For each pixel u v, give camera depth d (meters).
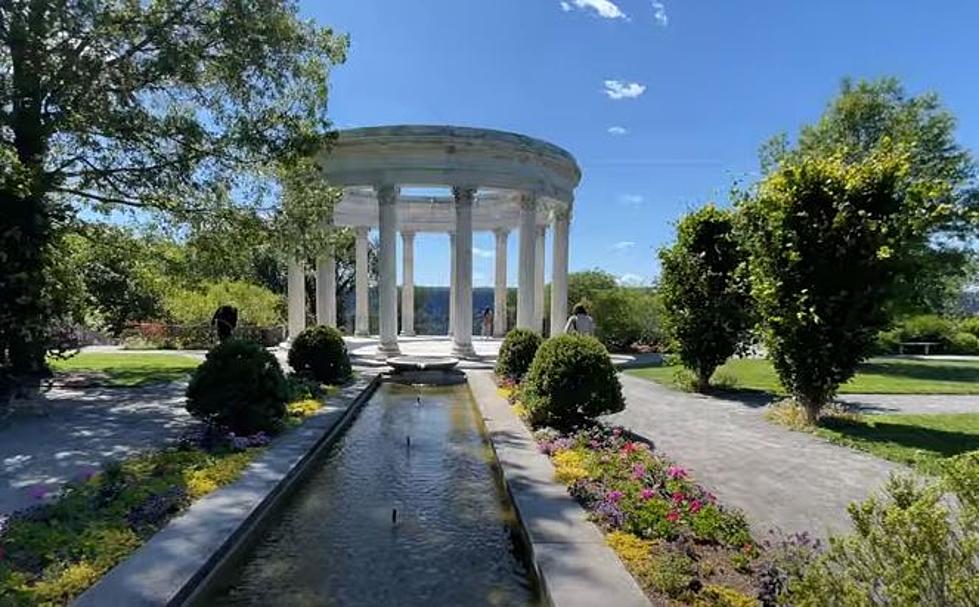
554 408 8.67
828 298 9.32
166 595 3.74
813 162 9.59
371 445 9.04
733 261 13.17
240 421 8.14
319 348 13.97
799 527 5.18
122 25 12.00
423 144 19.22
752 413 10.84
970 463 2.63
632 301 25.41
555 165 22.08
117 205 14.16
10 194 10.21
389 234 19.56
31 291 10.48
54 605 3.59
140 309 19.09
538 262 27.25
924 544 2.41
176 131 12.86
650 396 12.98
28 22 10.98
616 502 5.33
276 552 5.06
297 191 15.42
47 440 8.15
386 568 4.75
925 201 9.30
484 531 5.56
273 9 13.04
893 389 13.76
